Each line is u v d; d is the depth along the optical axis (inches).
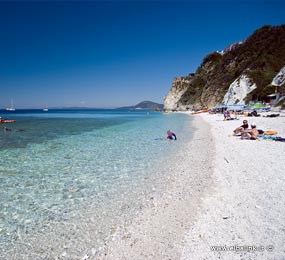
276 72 2694.4
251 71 2824.8
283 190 258.1
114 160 459.8
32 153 528.4
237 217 204.1
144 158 475.5
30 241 191.2
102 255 170.6
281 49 3048.7
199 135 804.0
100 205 255.1
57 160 460.4
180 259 158.4
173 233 191.5
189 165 404.8
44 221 222.2
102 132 970.1
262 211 211.6
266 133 655.8
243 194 253.4
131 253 170.7
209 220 203.9
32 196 280.8
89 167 408.2
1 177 352.8
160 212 231.8
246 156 427.5
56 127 1232.8
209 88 4005.9
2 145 637.9
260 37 3661.4
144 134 888.9
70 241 190.1
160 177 346.9
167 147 594.6
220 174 333.4
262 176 309.4
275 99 2036.2
